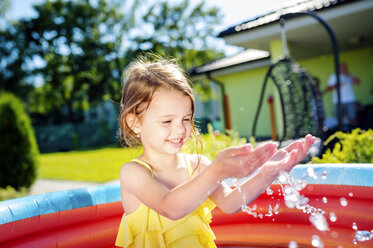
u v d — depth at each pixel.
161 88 1.12
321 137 4.89
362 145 2.54
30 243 1.47
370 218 1.46
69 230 1.60
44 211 1.52
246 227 1.80
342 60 10.94
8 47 24.77
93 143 23.73
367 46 10.29
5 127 6.47
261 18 7.59
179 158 1.38
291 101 5.38
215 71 12.52
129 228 1.24
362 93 10.67
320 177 1.59
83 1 23.58
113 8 23.38
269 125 12.43
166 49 22.89
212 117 23.83
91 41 23.48
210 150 3.16
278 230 1.72
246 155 0.85
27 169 6.55
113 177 7.25
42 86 27.89
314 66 11.38
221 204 1.26
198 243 1.18
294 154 1.03
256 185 1.13
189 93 1.16
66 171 9.15
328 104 10.96
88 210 1.65
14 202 1.49
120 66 23.03
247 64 11.65
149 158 1.29
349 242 1.49
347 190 1.51
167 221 1.18
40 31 23.66
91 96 24.56
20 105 6.80
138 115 1.18
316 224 1.28
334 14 6.55
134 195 1.24
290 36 7.89
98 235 1.66
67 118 31.72
